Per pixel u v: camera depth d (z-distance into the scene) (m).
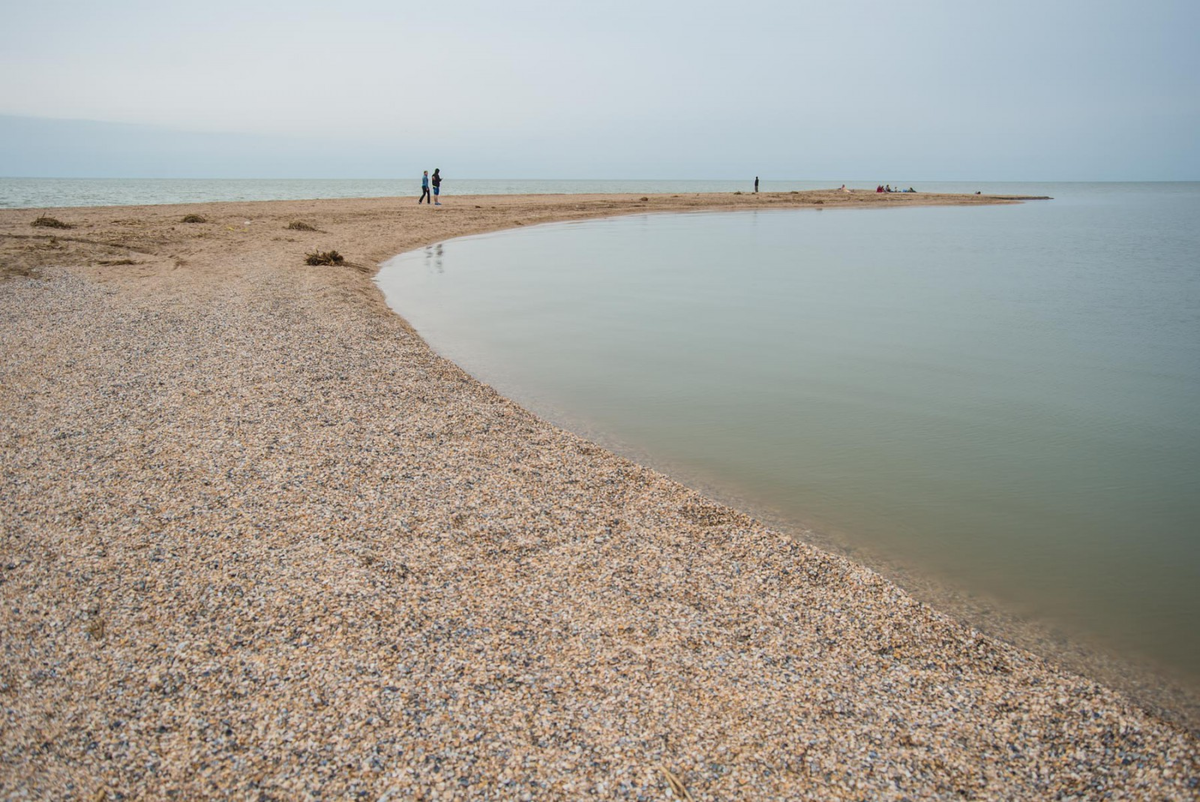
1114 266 25.30
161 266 18.84
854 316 16.17
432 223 34.75
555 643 4.50
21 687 3.98
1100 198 117.38
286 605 4.77
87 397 8.76
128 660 4.22
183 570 5.15
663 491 6.91
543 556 5.56
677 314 16.12
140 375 9.65
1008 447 8.64
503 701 3.97
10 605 4.72
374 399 9.09
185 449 7.28
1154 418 9.70
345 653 4.31
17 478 6.56
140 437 7.57
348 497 6.36
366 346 11.66
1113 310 17.12
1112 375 11.70
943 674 4.45
